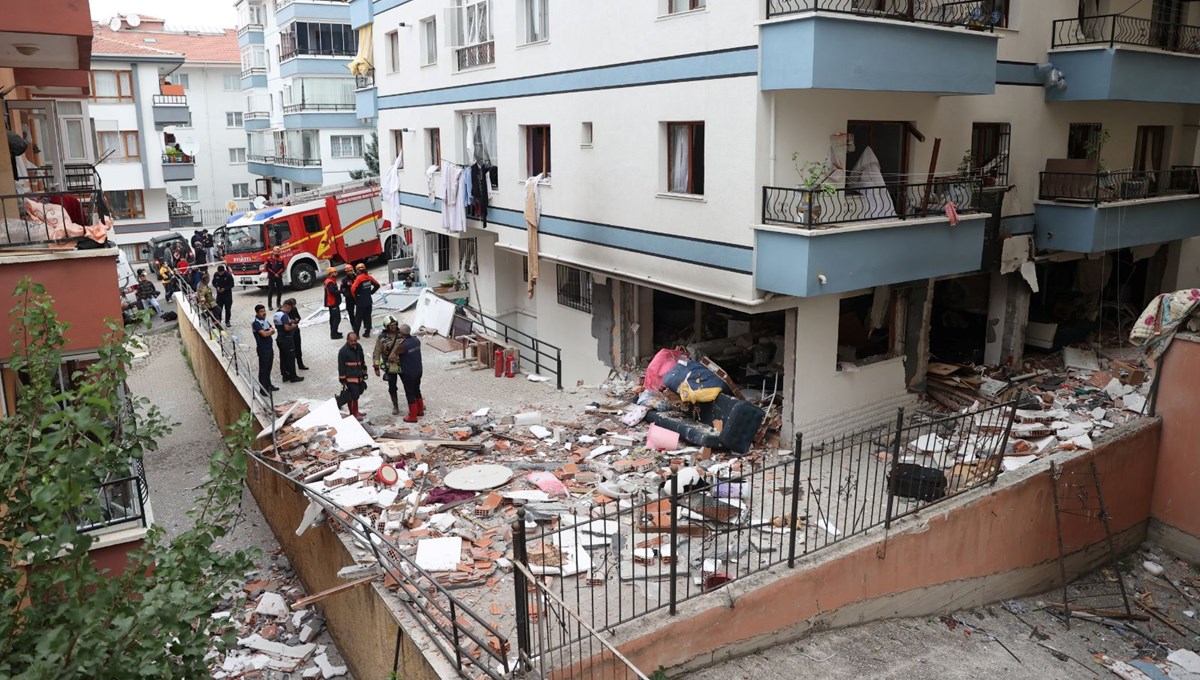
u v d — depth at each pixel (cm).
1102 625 1182
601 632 794
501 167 1877
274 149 4728
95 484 632
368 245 3152
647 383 1495
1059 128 1669
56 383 895
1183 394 1387
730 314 1720
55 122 1323
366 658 945
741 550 982
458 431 1414
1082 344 1844
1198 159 1933
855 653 937
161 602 502
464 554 972
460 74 1981
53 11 847
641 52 1373
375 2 2425
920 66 1227
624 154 1451
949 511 1079
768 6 1155
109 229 941
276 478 1383
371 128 4353
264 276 2839
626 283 1648
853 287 1232
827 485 1195
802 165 1237
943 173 1458
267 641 1072
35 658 488
